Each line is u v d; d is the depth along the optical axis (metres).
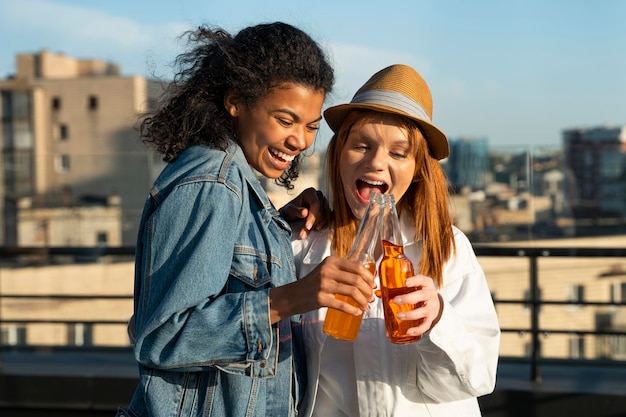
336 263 1.55
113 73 46.62
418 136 1.85
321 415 1.92
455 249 1.92
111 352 4.63
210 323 1.57
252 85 1.66
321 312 1.89
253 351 1.58
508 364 4.39
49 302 20.25
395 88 1.86
